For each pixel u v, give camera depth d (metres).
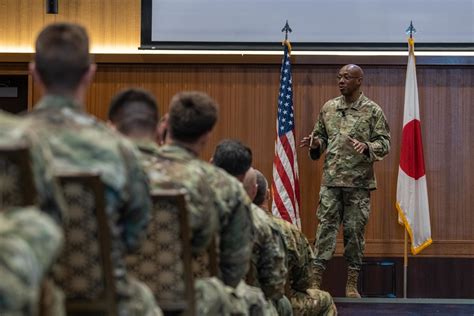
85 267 3.21
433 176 11.95
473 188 11.91
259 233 5.65
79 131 3.17
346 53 11.96
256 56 12.03
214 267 4.31
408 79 11.36
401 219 11.27
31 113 3.19
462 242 11.87
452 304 10.04
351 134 10.34
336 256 11.82
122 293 3.28
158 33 12.17
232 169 5.68
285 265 6.23
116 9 12.20
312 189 11.95
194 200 4.11
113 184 3.15
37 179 2.61
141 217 3.35
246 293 4.89
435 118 11.98
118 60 12.07
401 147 11.39
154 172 4.11
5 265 2.22
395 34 12.02
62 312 2.75
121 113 4.20
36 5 12.27
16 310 2.22
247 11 12.11
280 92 11.33
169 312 3.84
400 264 11.84
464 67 11.99
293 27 12.10
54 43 3.18
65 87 3.21
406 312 9.50
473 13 11.99
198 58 12.07
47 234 2.36
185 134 4.48
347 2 12.05
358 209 10.33
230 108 12.15
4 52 12.12
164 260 3.77
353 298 10.16
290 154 11.21
